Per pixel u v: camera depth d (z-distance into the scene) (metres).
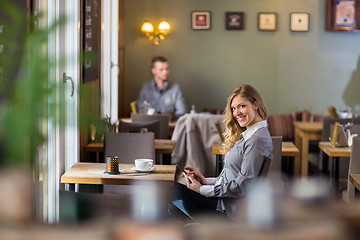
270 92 8.86
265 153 3.35
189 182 3.48
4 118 0.72
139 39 8.76
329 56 8.80
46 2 3.52
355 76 8.83
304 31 8.77
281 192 0.61
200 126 6.02
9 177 0.62
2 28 2.12
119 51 8.26
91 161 5.60
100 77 6.36
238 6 8.74
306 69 8.84
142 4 8.70
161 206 2.29
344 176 5.25
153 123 5.72
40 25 3.31
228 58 8.80
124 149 4.66
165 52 8.78
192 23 8.74
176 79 8.84
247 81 8.84
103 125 0.87
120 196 2.25
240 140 3.46
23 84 0.75
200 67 8.82
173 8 8.71
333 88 8.86
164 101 8.01
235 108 3.46
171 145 5.35
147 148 4.66
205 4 8.73
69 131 4.52
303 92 8.87
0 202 0.60
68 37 4.53
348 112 7.51
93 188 4.14
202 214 3.36
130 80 8.80
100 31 6.31
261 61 8.82
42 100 0.77
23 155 0.71
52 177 3.86
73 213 2.29
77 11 4.73
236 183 3.28
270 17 8.73
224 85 8.84
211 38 8.78
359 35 8.77
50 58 0.77
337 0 8.70
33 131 0.74
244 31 8.78
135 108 7.65
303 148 6.59
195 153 6.00
